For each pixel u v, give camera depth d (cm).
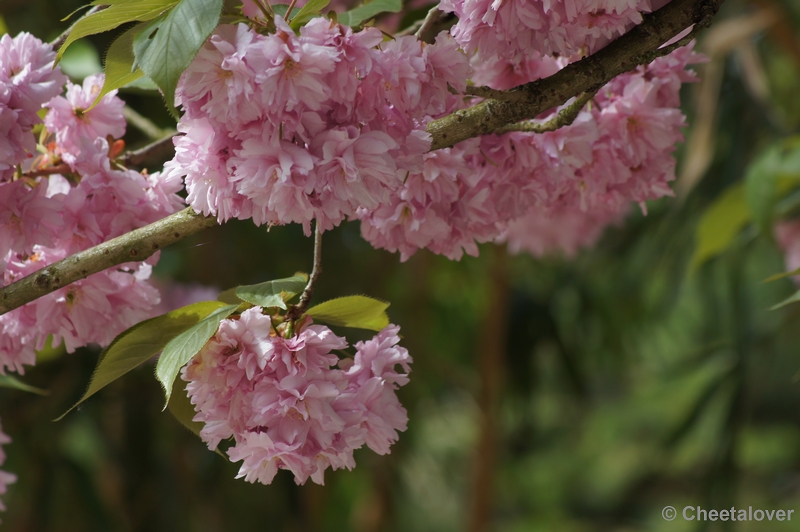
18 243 170
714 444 381
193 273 404
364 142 159
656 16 169
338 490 536
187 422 170
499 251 474
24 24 336
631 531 969
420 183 173
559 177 175
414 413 469
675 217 393
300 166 158
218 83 158
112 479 459
